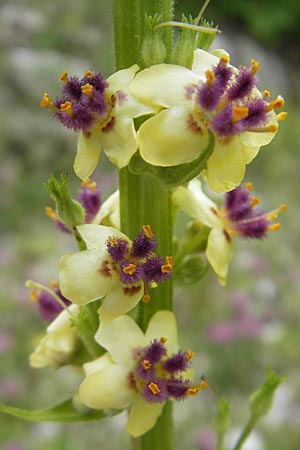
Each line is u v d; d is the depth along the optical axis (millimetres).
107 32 853
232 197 186
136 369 173
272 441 417
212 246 182
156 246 177
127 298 164
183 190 182
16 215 620
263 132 161
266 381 199
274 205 647
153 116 160
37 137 716
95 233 167
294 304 493
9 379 425
